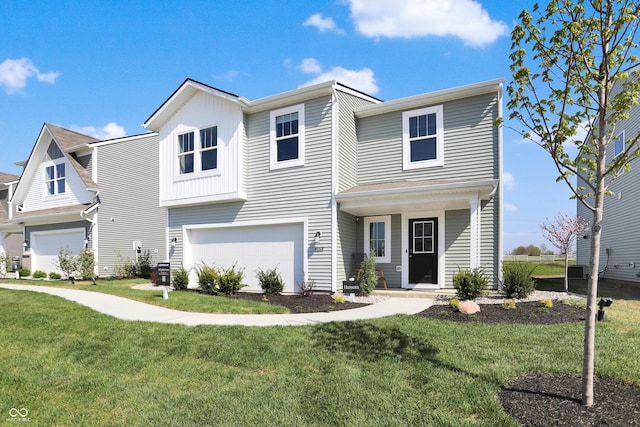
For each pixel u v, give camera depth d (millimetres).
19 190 20406
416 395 3779
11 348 5676
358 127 12336
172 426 3385
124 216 18625
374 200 10273
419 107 11383
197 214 13008
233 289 10961
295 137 11422
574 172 3762
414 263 11234
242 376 4480
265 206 11727
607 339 5461
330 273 10500
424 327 6246
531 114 3896
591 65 3658
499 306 8031
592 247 3523
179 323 6914
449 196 9469
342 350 5180
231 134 12055
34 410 3830
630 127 13297
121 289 11680
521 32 3816
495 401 3531
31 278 19062
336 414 3447
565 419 3129
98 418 3633
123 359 5129
